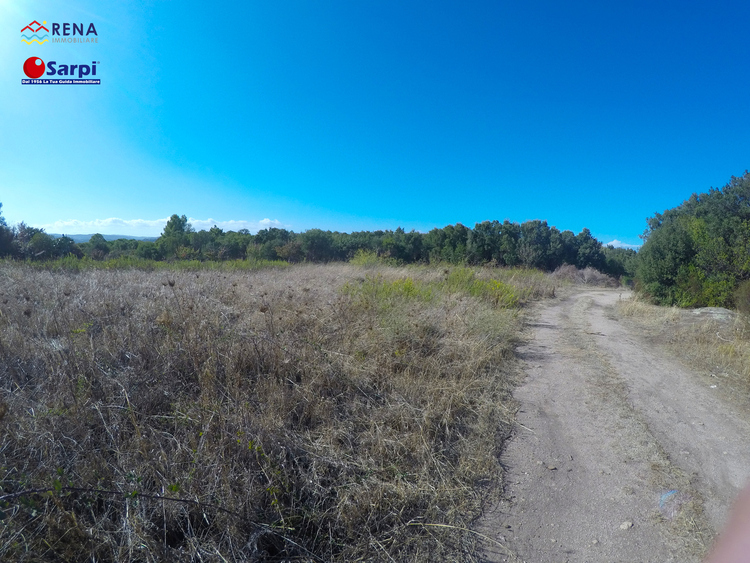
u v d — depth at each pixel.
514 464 3.46
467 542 2.57
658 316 10.91
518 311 11.00
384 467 3.13
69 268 12.84
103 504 2.47
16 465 2.58
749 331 7.94
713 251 13.41
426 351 5.79
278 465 2.85
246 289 8.59
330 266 18.56
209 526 2.43
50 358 3.88
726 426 4.22
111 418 3.14
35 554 2.09
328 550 2.46
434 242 32.31
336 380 4.32
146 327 4.80
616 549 2.52
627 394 5.07
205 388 3.67
